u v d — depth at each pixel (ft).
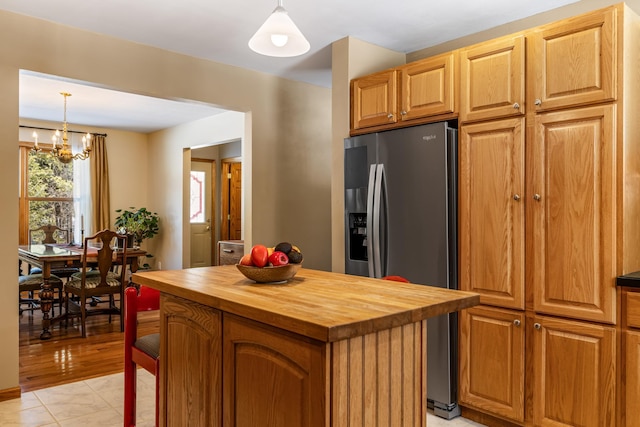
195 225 25.53
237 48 11.82
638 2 8.43
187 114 19.92
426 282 9.01
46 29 9.99
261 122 13.96
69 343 13.96
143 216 22.71
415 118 9.54
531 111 7.79
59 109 18.92
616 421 6.83
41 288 15.25
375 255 9.73
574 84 7.25
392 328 4.64
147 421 8.75
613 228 6.88
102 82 10.80
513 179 8.04
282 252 6.27
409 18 9.96
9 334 9.62
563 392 7.38
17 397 9.72
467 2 9.18
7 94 9.52
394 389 4.76
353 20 10.06
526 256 7.88
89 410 9.18
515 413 7.95
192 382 5.93
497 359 8.22
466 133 8.69
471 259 8.63
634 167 7.07
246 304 4.72
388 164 9.66
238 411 5.13
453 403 8.88
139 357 7.45
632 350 6.68
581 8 9.11
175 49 11.89
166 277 6.72
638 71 7.15
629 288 6.71
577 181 7.24
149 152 24.90
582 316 7.18
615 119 6.84
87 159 22.88
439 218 8.82
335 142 11.30
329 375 4.12
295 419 4.39
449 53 8.96
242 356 5.07
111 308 16.28
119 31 10.67
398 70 9.87
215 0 9.11
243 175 14.24
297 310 4.43
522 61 7.89
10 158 9.59
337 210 11.26
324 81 15.02
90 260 15.43
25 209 21.36
